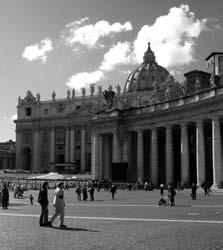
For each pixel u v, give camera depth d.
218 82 67.56
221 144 65.56
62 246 15.72
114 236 18.06
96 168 83.38
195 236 17.97
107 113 82.31
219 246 15.69
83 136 170.75
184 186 64.00
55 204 21.34
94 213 28.81
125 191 64.06
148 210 30.91
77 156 174.12
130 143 79.38
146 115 73.75
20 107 189.12
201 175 61.72
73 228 20.75
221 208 31.73
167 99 73.50
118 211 30.28
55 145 179.38
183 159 65.75
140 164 74.69
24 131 187.62
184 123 66.25
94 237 17.83
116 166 73.75
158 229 20.19
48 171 165.88
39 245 15.95
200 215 26.59
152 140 72.69
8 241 16.94
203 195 49.72
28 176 128.00
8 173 142.25
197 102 62.59
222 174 63.16
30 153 188.62
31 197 40.12
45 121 182.00
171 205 35.31
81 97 175.00
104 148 84.69
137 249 15.10
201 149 62.25
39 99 185.62
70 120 175.00
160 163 79.69
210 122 65.75
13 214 29.11
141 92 153.25
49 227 21.20
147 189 65.31
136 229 20.23
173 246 15.69
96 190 68.88
